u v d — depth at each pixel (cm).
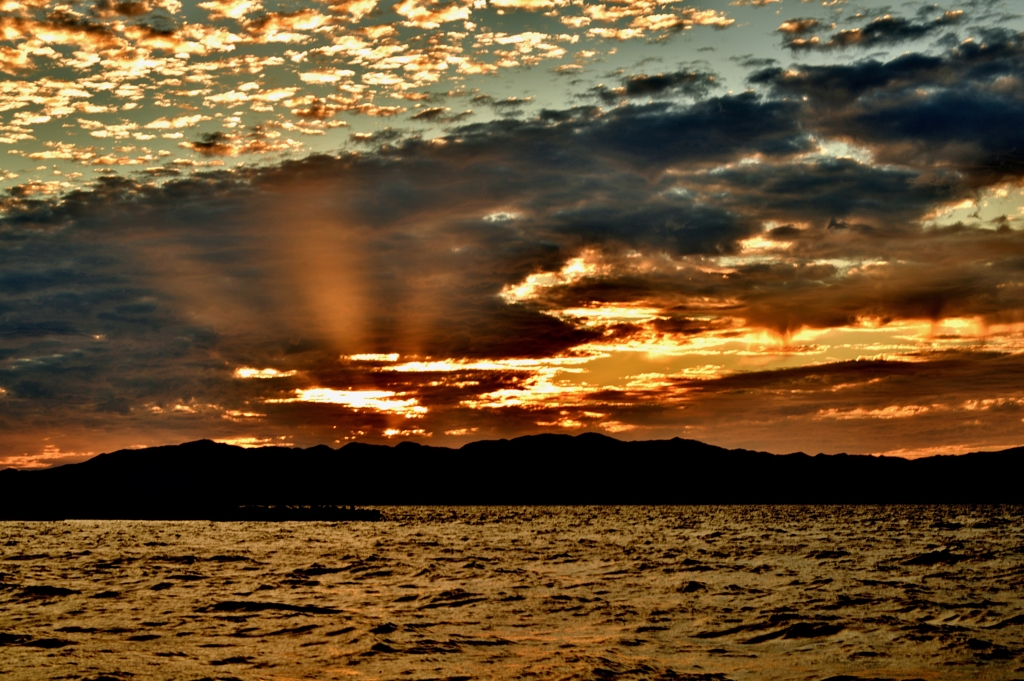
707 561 4925
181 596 3253
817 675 1958
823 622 2631
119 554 5503
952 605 3005
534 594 3319
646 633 2475
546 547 6338
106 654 2156
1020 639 2372
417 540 7312
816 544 6625
